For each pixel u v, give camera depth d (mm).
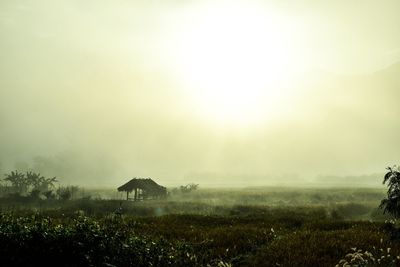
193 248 16109
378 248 14875
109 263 12516
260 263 14164
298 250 15094
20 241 12961
